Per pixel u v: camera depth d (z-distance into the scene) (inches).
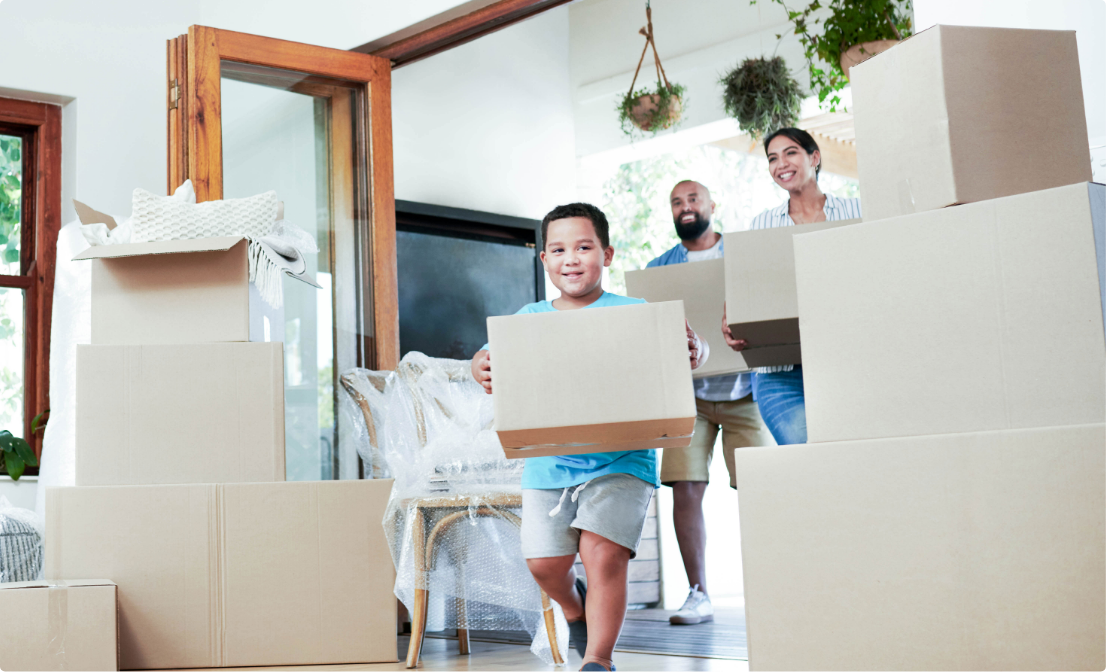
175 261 85.7
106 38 135.9
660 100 172.4
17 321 131.2
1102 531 41.8
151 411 83.2
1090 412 43.4
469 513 89.4
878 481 47.0
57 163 133.7
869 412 49.3
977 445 44.7
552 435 59.8
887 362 48.8
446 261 163.8
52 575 79.4
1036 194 45.4
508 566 91.8
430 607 112.7
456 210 163.2
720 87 167.5
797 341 85.5
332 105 129.3
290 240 93.4
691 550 136.3
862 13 147.6
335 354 125.4
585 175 186.2
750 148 164.9
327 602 84.4
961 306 47.0
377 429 114.2
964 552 44.6
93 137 133.3
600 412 57.6
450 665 87.7
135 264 85.7
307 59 125.9
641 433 60.8
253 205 90.2
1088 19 78.0
